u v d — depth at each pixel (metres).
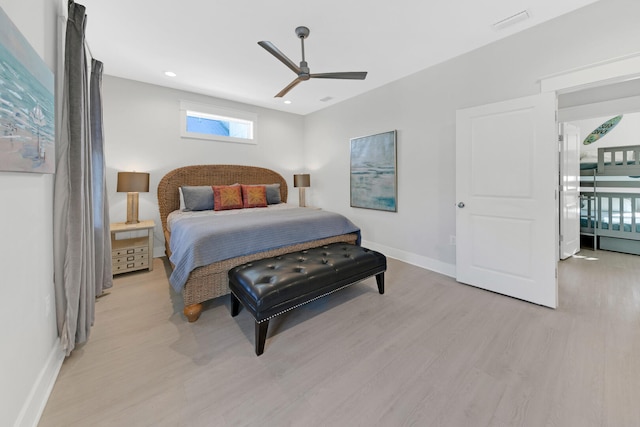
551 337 1.88
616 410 1.28
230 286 2.16
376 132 3.92
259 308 1.70
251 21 2.29
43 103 1.33
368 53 2.86
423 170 3.35
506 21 2.31
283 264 2.17
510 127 2.46
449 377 1.52
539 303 2.36
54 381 1.46
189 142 4.11
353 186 4.33
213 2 2.06
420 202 3.40
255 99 4.38
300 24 2.34
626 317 2.13
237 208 3.87
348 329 2.02
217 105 4.31
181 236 2.45
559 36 2.25
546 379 1.49
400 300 2.50
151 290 2.70
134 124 3.64
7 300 1.06
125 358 1.68
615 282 2.88
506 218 2.53
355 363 1.64
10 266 1.09
